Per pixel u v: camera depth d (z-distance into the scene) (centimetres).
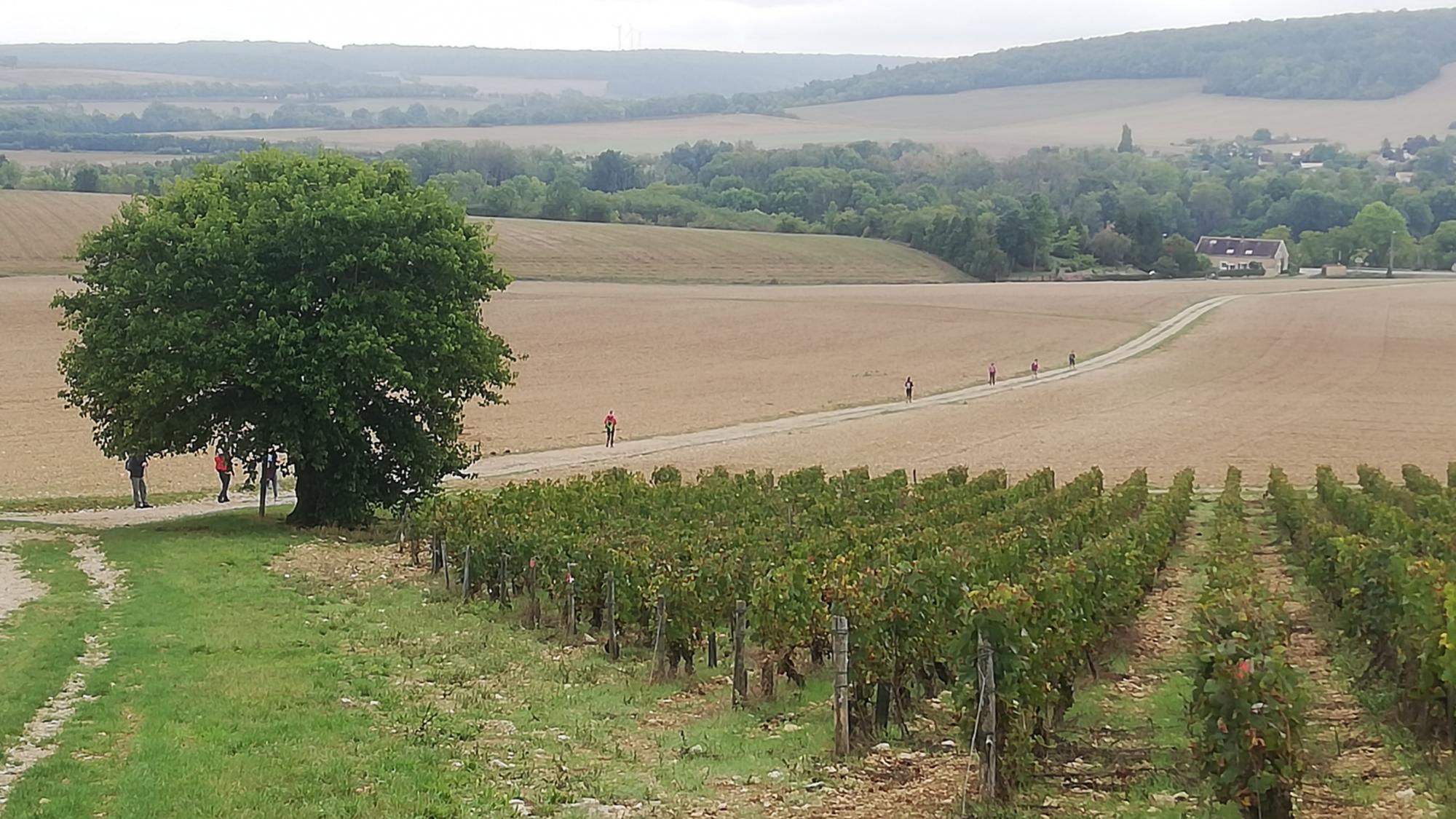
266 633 2142
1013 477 5056
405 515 3397
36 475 4691
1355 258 19300
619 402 7238
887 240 17588
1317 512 3244
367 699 1738
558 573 2338
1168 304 12850
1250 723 1177
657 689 1881
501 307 11456
